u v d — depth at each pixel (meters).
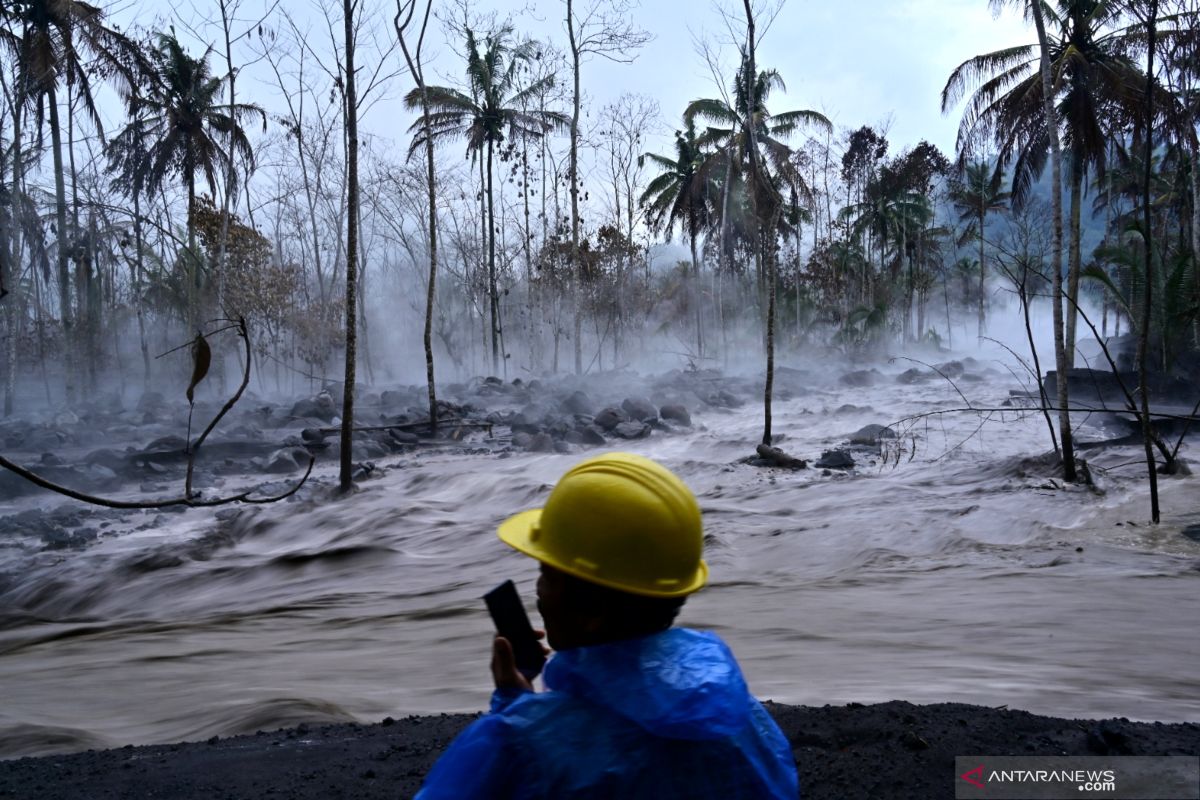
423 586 12.77
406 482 21.69
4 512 20.00
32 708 6.75
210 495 20.91
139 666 8.59
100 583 14.38
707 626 8.75
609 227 51.16
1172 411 26.14
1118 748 3.36
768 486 19.62
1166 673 6.50
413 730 4.61
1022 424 27.58
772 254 22.73
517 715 1.40
